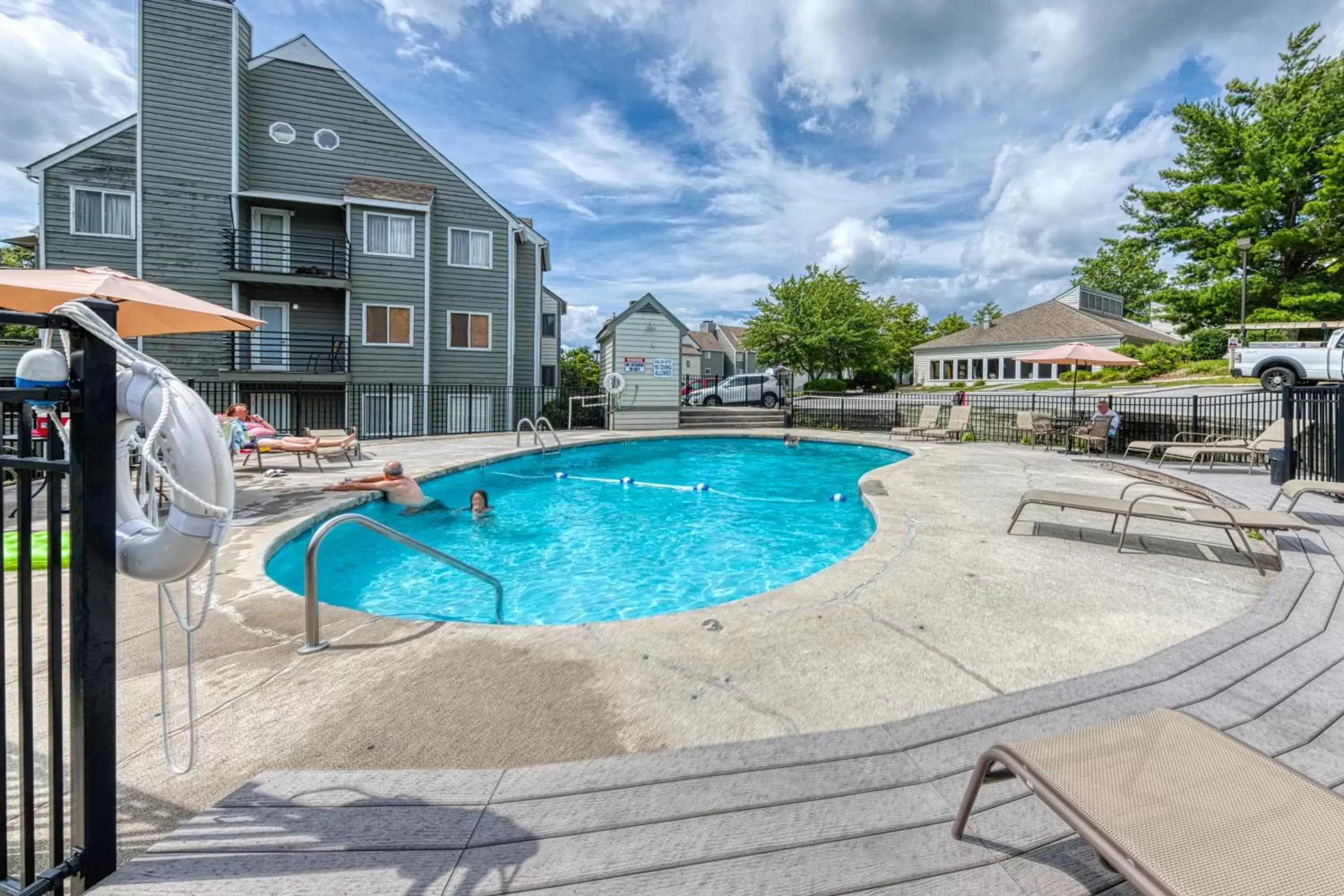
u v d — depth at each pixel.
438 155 19.83
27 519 1.52
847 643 3.51
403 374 19.20
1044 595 4.34
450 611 5.59
